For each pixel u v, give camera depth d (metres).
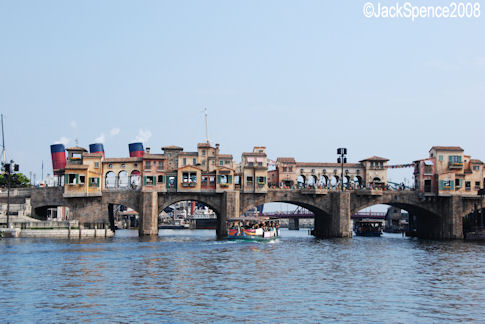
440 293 50.56
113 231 137.00
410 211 153.62
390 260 78.12
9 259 70.94
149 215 124.44
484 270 67.44
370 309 43.09
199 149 154.00
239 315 40.38
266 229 121.06
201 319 39.12
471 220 150.00
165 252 83.25
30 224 116.81
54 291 48.84
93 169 130.25
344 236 131.25
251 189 130.62
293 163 145.88
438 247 104.50
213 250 88.44
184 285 52.88
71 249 84.88
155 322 38.19
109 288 50.66
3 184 157.25
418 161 139.00
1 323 37.59
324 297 47.56
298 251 90.62
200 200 129.25
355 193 135.00
